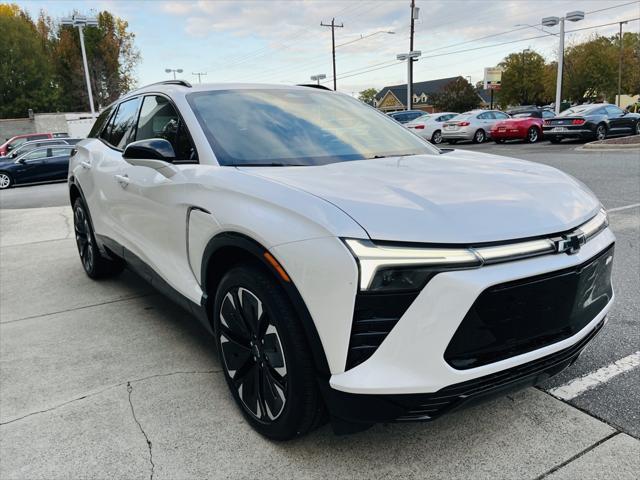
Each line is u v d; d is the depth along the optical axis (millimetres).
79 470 2250
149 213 3209
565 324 2111
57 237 7297
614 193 8219
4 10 60344
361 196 2082
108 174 3902
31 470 2262
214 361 3229
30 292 4730
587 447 2270
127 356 3332
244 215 2234
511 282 1903
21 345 3553
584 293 2170
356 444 2346
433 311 1838
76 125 32156
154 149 2803
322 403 2105
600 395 2660
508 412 2547
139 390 2895
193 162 2836
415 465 2201
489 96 88000
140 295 4539
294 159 2740
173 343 3512
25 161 17172
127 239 3666
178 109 3105
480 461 2209
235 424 2531
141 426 2551
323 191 2137
